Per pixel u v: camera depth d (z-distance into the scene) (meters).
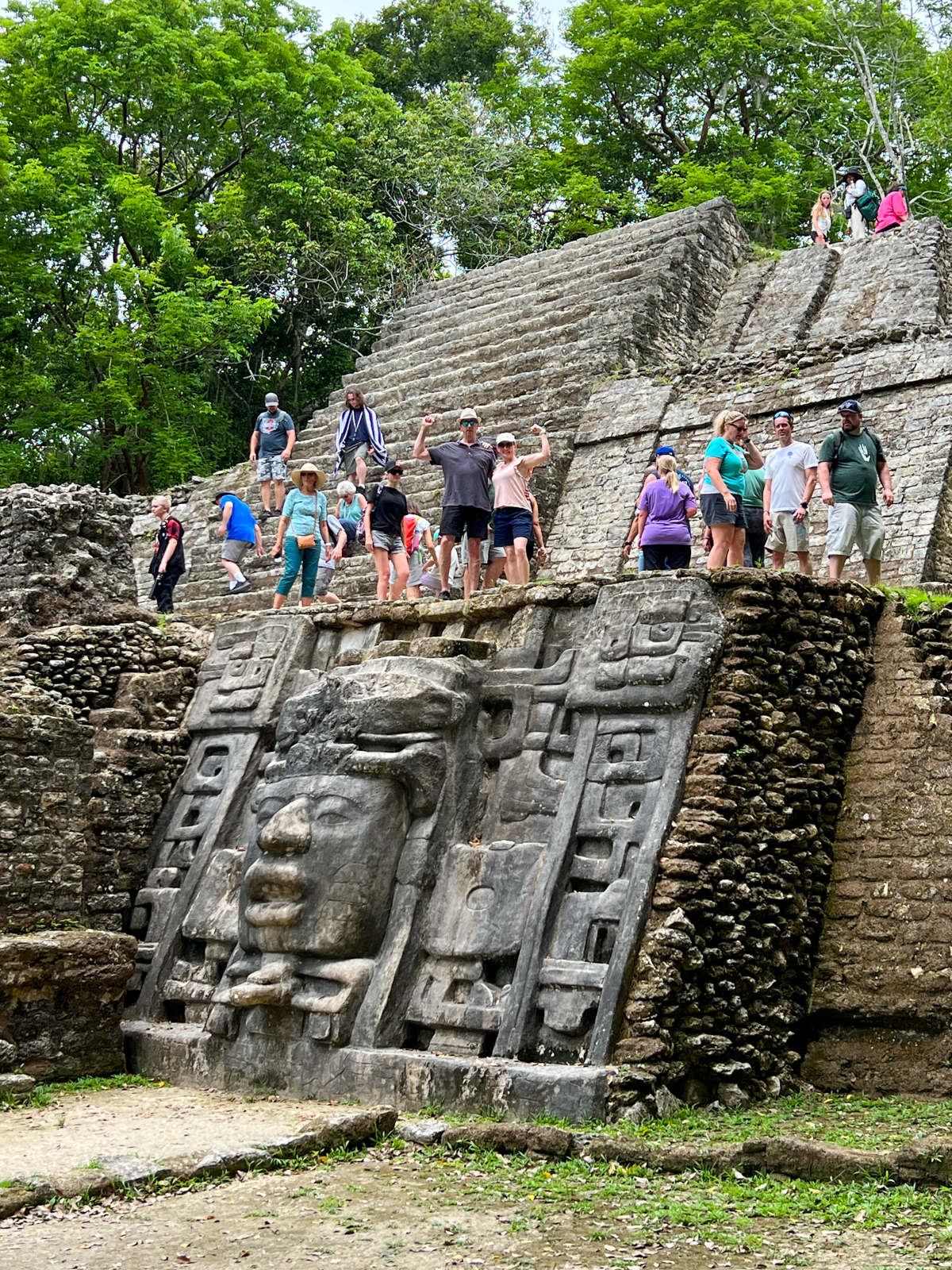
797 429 15.68
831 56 31.73
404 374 21.77
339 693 9.37
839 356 15.83
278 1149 7.01
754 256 21.72
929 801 8.48
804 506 11.22
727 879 7.98
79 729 10.16
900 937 8.26
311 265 29.64
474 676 9.31
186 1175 6.70
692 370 17.31
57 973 9.34
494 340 21.28
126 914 10.90
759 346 19.19
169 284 28.67
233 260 29.38
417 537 14.42
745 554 12.02
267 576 17.31
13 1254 5.75
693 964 7.68
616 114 34.50
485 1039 8.13
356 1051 8.35
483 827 8.96
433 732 9.04
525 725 9.04
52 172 26.20
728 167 30.41
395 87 39.28
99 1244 5.86
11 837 9.64
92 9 27.69
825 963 8.45
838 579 9.29
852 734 9.03
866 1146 6.60
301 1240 5.81
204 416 27.48
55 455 26.81
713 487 10.70
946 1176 6.25
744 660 8.34
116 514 14.34
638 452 16.92
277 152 30.30
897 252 19.48
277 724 10.70
